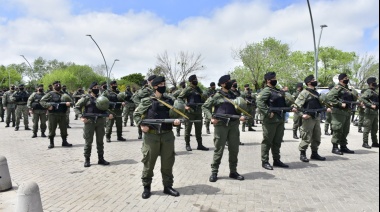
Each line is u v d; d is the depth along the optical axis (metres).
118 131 11.89
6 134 13.57
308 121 8.19
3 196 5.73
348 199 5.46
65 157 8.87
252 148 10.38
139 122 5.42
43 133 12.82
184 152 9.54
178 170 7.32
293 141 11.90
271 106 7.37
